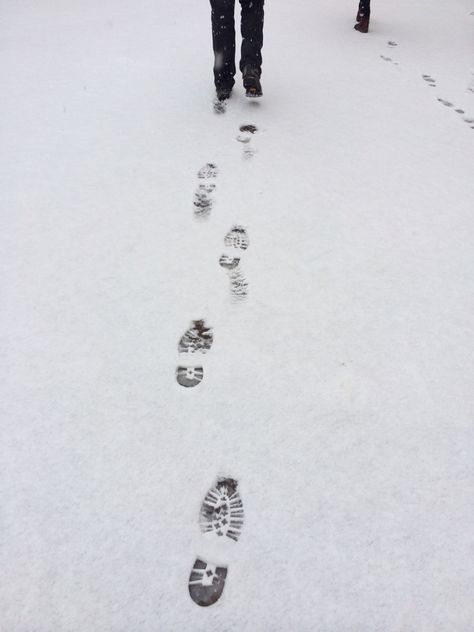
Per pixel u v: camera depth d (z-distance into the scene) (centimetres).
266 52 331
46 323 135
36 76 285
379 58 342
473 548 95
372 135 238
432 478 105
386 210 186
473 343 136
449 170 216
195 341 131
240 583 87
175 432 110
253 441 108
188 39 347
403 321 141
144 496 99
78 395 117
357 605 86
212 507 98
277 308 141
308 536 94
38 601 85
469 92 300
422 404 120
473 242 174
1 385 119
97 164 204
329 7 455
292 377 123
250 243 165
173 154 211
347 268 157
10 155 209
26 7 421
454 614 86
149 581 88
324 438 110
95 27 374
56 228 169
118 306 140
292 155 215
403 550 94
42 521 95
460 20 455
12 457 105
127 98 259
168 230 169
